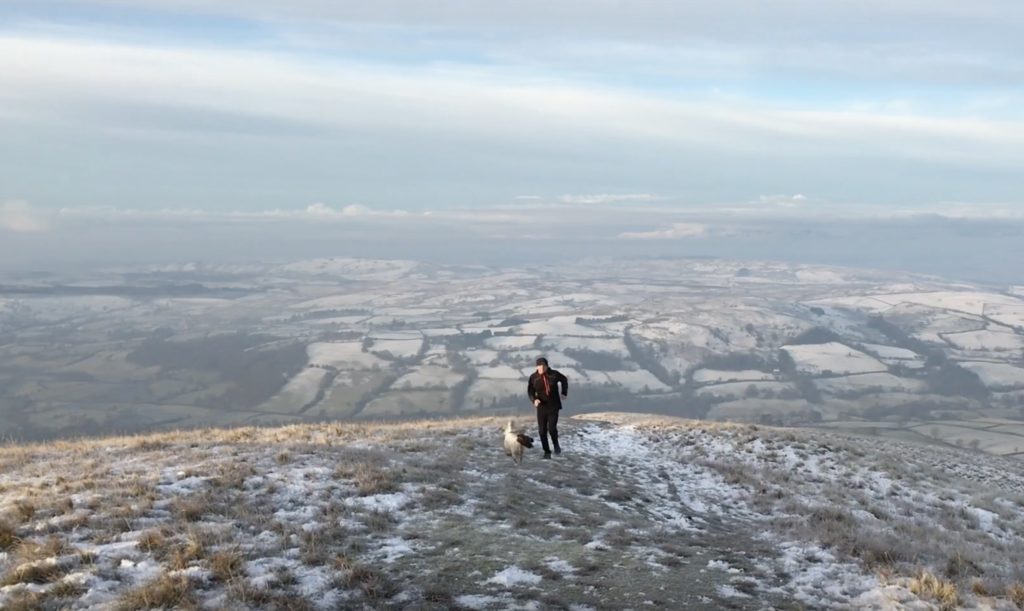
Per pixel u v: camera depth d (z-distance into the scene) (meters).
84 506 10.41
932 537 14.41
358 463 14.24
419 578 8.69
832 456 22.52
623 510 13.92
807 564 10.67
